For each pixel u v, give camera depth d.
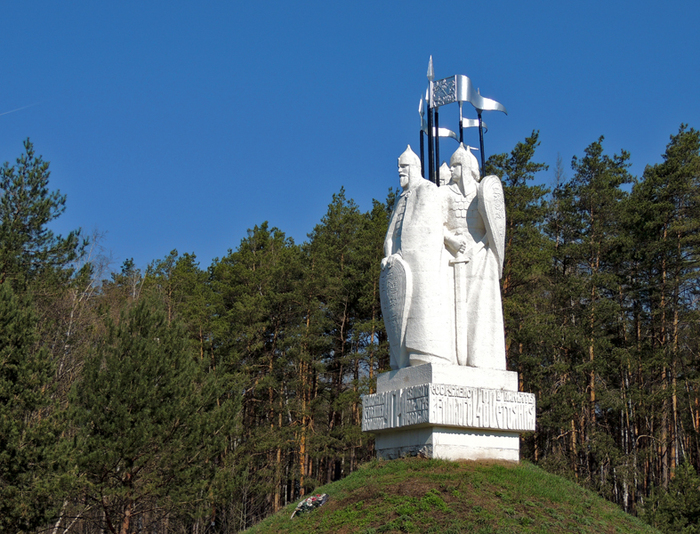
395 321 12.44
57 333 23.47
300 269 32.03
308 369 31.39
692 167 27.03
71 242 22.91
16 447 15.44
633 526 10.70
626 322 27.83
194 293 32.66
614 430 30.45
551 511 10.25
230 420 20.19
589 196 28.61
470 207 13.05
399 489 10.53
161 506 19.19
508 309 26.33
